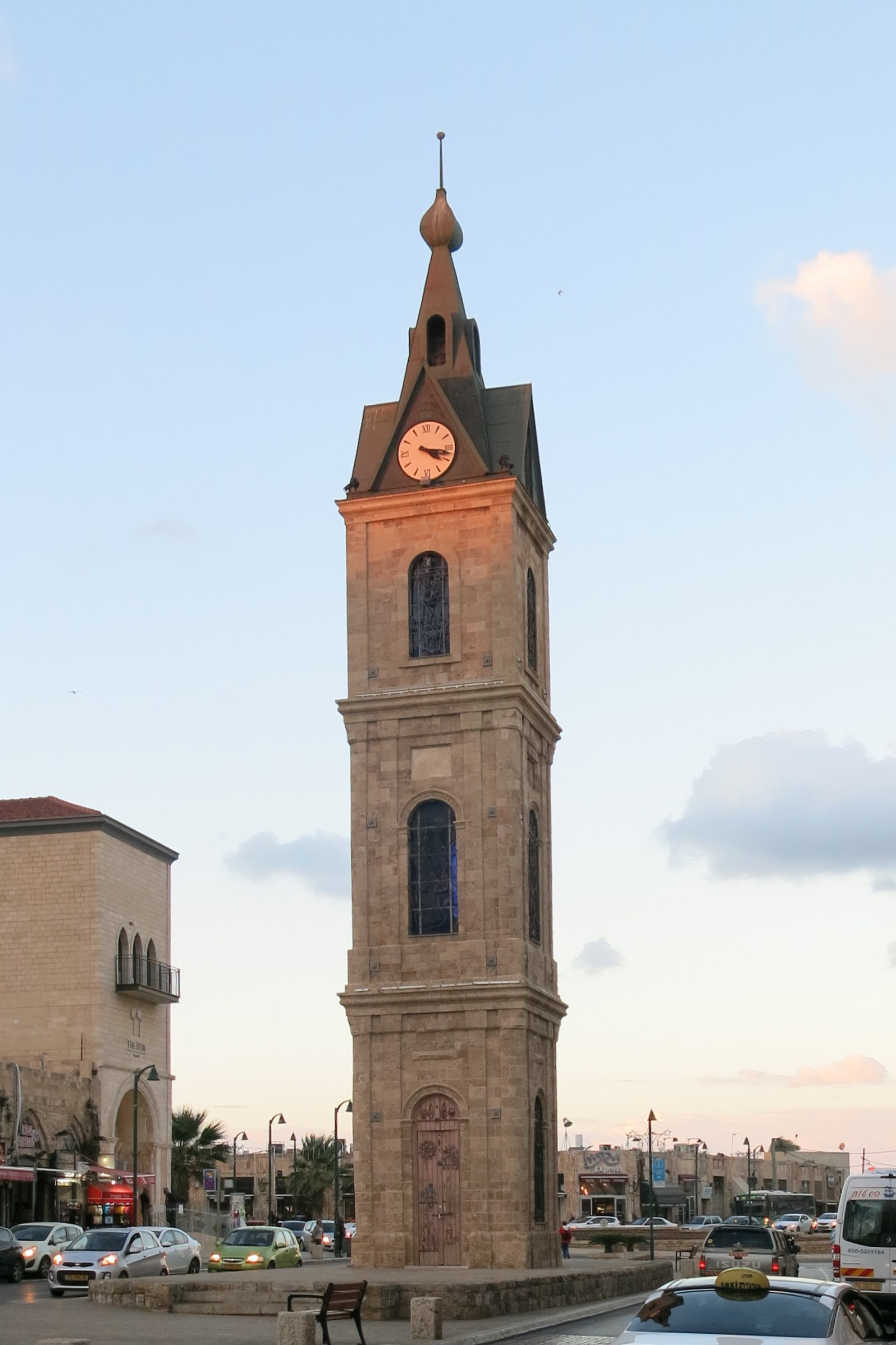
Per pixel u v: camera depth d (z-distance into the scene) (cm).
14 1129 8169
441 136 7181
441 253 7056
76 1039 9412
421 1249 6125
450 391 6838
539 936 6694
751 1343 1684
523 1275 5191
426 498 6656
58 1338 3297
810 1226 13288
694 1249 5481
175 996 10181
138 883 10150
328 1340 3509
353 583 6738
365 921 6450
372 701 6575
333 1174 13462
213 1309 4634
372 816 6525
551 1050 6706
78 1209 8725
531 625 6981
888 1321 3462
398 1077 6272
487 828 6378
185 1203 11300
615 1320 4731
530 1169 6206
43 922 9600
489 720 6462
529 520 6856
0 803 10225
